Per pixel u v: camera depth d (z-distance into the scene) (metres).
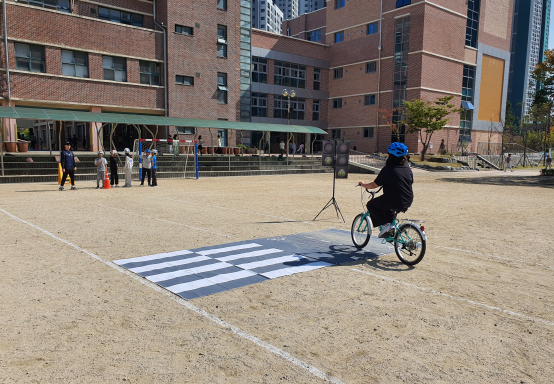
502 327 3.83
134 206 11.91
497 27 49.94
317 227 8.90
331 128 51.97
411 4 42.16
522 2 149.88
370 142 47.53
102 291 4.70
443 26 43.25
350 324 3.87
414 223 5.80
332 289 4.85
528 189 18.69
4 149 23.45
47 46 26.33
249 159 30.44
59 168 19.38
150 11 32.09
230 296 4.58
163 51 31.78
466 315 4.11
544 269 5.77
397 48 43.84
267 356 3.23
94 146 29.41
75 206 11.73
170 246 6.94
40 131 40.69
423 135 42.66
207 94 34.38
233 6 35.66
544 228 8.87
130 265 5.76
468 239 7.74
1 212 10.44
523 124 63.44
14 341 3.42
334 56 51.12
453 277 5.37
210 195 15.20
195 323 3.85
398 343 3.49
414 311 4.20
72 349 3.30
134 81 30.47
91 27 28.09
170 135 32.50
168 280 5.11
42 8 25.91
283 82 47.66
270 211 11.16
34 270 5.46
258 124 30.28
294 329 3.74
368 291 4.80
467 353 3.32
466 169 38.12
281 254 6.47
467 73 47.03
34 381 2.81
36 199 13.34
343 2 49.72
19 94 25.33
